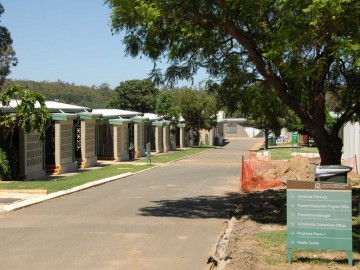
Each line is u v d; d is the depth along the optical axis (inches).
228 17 505.4
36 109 833.5
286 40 433.4
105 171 1128.2
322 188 307.6
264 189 804.6
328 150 532.7
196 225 484.1
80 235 431.5
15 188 738.8
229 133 4335.6
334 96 627.2
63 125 1083.3
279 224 462.3
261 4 467.8
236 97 619.8
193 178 1013.2
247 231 428.5
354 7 409.7
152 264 337.7
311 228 309.0
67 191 743.7
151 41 535.2
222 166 1355.8
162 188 828.0
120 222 498.3
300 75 453.4
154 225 482.6
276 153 1862.7
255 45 522.9
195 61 594.2
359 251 346.6
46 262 340.8
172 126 2337.6
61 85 4904.0
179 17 506.0
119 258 352.8
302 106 553.6
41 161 968.9
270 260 323.9
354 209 521.3
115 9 500.7
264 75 527.2
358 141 975.0
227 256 336.5
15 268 325.7
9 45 1637.6
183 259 351.3
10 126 834.8
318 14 394.0
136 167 1264.8
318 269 302.7
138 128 1752.0
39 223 490.6
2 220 507.8
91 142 1295.5
